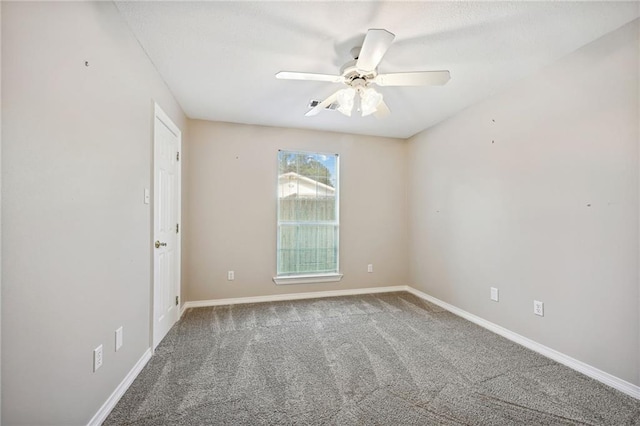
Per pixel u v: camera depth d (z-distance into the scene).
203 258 3.36
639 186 1.66
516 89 2.42
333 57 2.07
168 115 2.54
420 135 3.84
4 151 0.90
